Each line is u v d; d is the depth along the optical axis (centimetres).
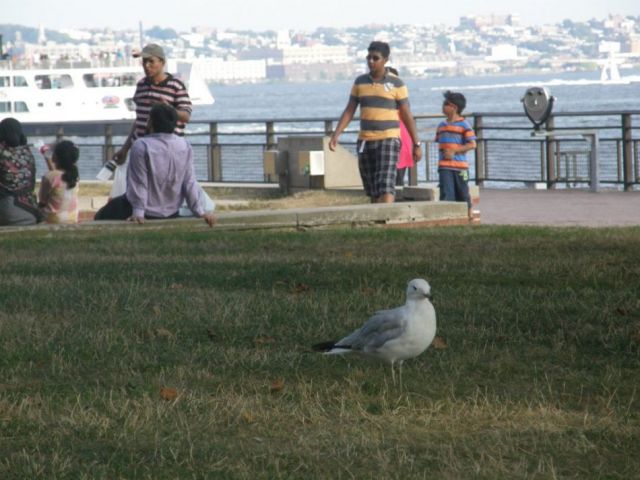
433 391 918
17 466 746
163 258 1536
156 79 1823
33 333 1100
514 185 3056
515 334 1088
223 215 1830
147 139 1772
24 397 898
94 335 1091
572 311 1173
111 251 1609
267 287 1341
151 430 819
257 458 762
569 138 2923
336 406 881
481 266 1442
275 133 3250
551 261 1468
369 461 755
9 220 1802
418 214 1988
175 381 947
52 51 12081
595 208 2402
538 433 809
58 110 9306
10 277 1396
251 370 982
